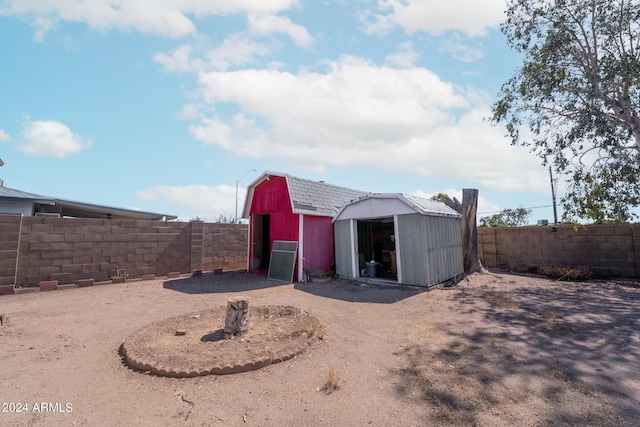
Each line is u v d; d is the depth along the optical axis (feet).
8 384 12.17
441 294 27.50
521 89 37.83
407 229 31.12
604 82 32.71
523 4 37.37
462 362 13.96
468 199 39.63
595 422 9.68
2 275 28.12
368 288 30.96
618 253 35.09
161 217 54.85
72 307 23.73
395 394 11.48
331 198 43.65
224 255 47.62
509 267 43.29
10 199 38.42
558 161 37.52
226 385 12.12
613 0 33.50
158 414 10.37
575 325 18.83
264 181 43.11
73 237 31.99
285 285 33.35
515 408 10.44
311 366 13.76
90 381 12.52
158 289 31.14
